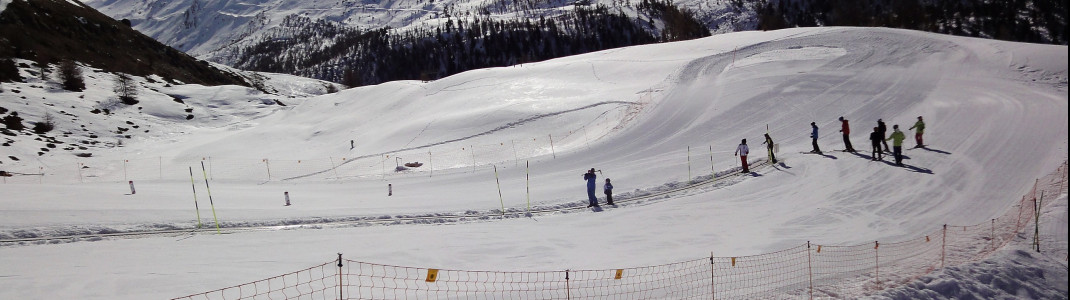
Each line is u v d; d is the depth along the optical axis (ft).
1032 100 103.91
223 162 128.67
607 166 93.15
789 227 58.34
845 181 72.90
